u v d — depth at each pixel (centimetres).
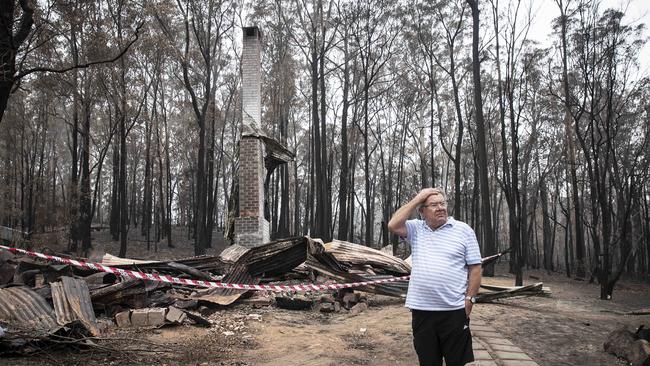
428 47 3341
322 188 2888
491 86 3384
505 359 627
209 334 752
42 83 2488
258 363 629
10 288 788
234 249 1420
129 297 882
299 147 5266
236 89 3941
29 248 2253
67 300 760
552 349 685
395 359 649
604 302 1323
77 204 2670
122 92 2631
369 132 4775
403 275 1216
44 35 1378
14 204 3381
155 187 4434
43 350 602
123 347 648
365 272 1210
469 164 4775
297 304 1012
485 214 2188
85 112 2714
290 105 3897
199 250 2770
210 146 3559
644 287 2306
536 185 4131
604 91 2488
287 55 3622
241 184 1819
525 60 2661
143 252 3091
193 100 2836
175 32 3008
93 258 1216
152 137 4050
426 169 4634
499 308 987
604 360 634
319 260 1112
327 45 3159
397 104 3919
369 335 788
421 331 398
